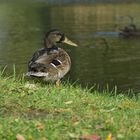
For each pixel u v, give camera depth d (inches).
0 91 416.2
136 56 1331.2
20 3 3225.9
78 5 2864.2
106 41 1584.6
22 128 331.6
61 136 321.1
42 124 340.2
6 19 2301.9
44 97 413.1
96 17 2261.3
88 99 426.6
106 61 1256.8
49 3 3088.1
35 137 319.6
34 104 394.0
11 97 404.5
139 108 411.8
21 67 1064.2
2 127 332.5
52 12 2554.1
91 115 374.6
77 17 2278.5
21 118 358.0
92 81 1031.6
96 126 337.7
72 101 409.4
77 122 346.9
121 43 1560.0
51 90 441.1
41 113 378.9
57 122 345.4
